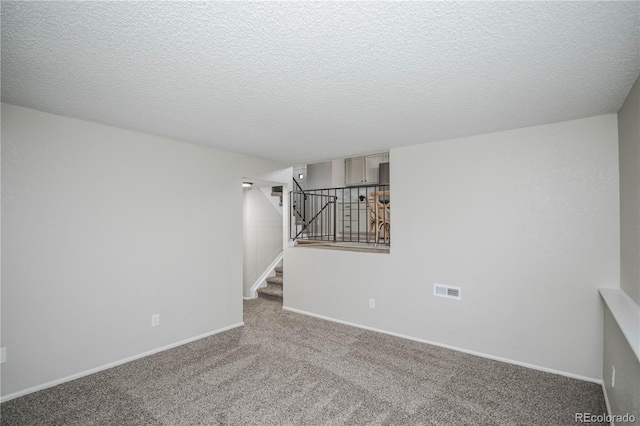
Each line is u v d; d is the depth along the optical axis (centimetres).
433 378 268
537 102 227
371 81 191
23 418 213
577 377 265
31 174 245
